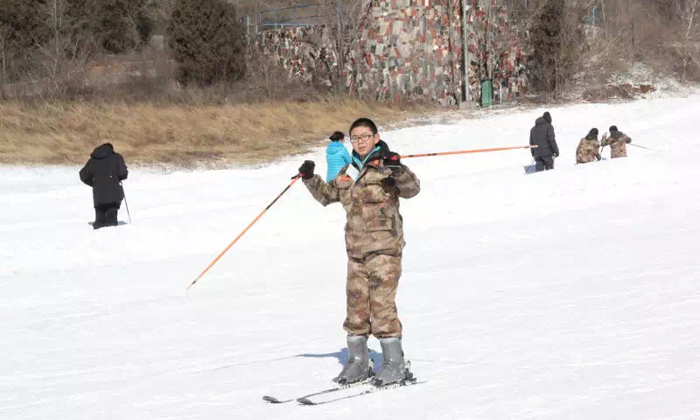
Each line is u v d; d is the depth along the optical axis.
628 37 60.88
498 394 6.02
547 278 11.77
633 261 12.33
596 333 7.94
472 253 15.22
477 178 23.91
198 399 6.77
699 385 5.70
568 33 54.75
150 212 26.11
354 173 24.42
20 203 29.00
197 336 10.03
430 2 50.78
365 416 5.79
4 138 38.94
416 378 6.87
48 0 57.09
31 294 14.02
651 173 22.48
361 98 51.47
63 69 50.75
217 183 32.25
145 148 40.12
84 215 26.25
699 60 60.12
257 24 59.72
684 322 7.95
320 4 55.19
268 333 9.82
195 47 50.88
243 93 49.91
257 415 6.07
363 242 6.89
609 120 45.97
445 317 9.73
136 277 15.16
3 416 6.74
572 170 23.14
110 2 61.72
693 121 43.19
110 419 6.36
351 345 7.02
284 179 33.12
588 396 5.72
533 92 55.28
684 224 16.02
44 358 9.34
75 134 40.78
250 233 19.30
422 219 20.22
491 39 52.75
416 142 42.03
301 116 46.56
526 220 18.92
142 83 50.91
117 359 9.02
